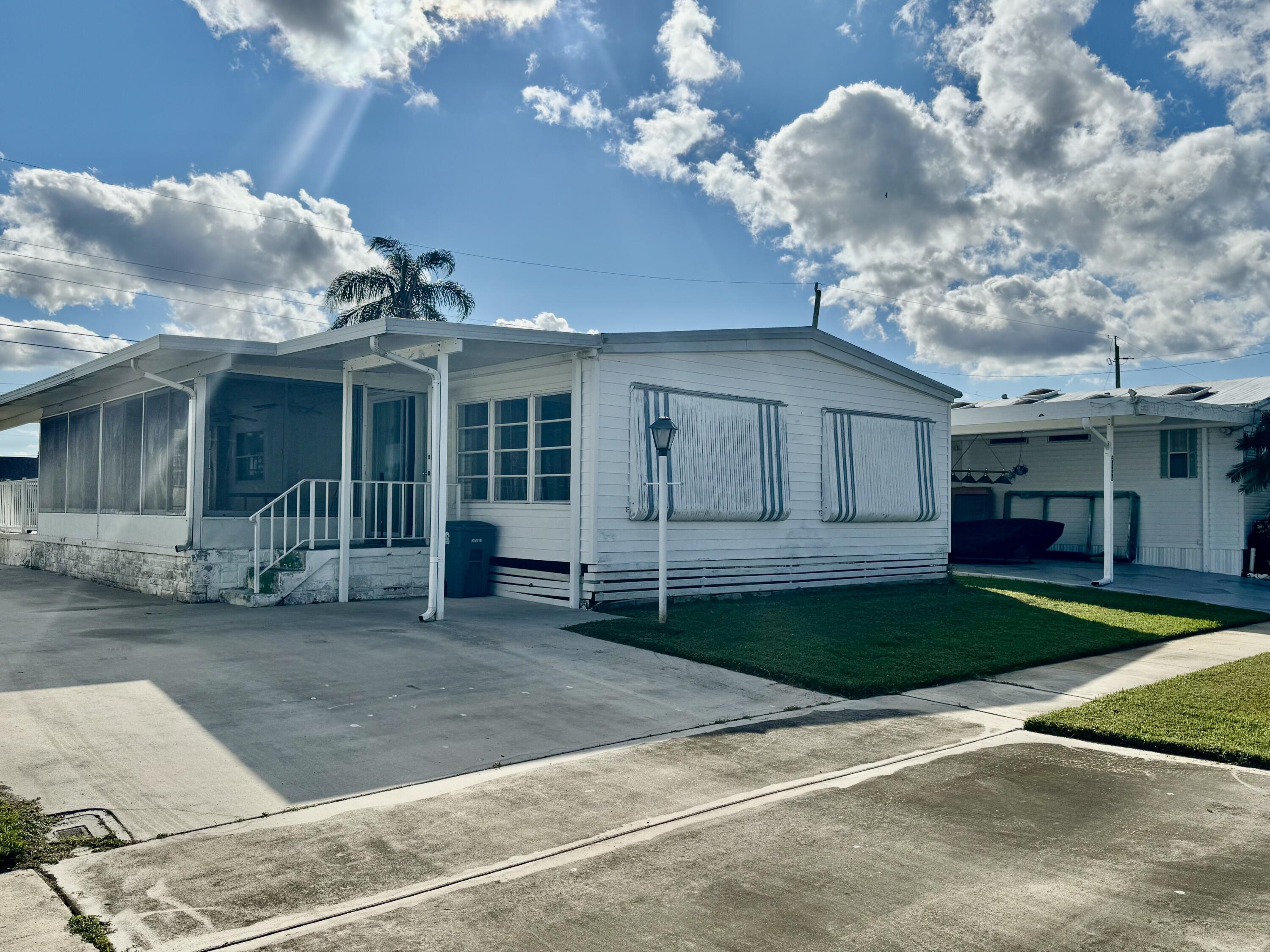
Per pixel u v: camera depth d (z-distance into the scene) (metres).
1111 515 16.83
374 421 14.53
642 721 6.85
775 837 4.61
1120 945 3.50
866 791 5.36
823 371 14.45
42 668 7.76
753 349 13.23
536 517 12.44
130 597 12.95
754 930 3.61
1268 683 8.29
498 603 12.24
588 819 4.82
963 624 11.41
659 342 11.95
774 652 9.21
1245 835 4.72
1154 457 21.16
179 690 7.12
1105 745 6.47
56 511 17.59
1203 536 20.16
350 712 6.73
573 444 11.70
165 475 13.12
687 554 12.62
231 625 10.08
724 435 12.84
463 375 13.89
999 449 24.22
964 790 5.40
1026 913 3.78
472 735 6.33
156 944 3.40
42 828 4.45
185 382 12.52
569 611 11.45
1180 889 4.04
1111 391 23.73
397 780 5.38
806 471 14.14
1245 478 19.44
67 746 5.71
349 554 12.12
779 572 13.77
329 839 4.48
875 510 15.09
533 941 3.50
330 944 3.45
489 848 4.40
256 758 5.66
